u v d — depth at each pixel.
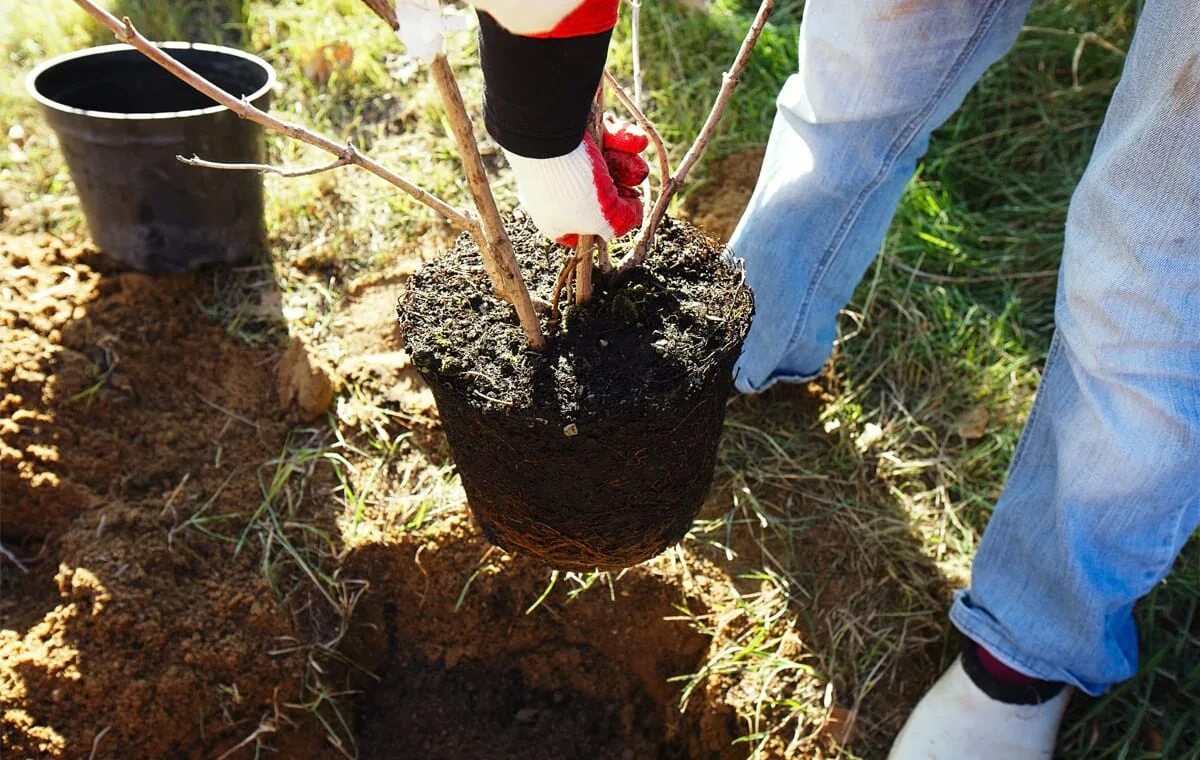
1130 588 1.41
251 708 1.65
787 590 1.71
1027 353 2.05
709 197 2.22
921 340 2.03
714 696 1.65
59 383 1.83
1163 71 1.10
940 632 1.66
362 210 2.19
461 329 1.23
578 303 1.24
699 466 1.32
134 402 1.89
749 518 1.78
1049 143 2.45
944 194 2.30
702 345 1.20
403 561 1.74
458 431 1.26
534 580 1.72
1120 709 1.58
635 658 1.77
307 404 1.87
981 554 1.54
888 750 1.57
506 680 1.82
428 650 1.79
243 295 2.05
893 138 1.58
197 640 1.63
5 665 1.59
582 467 1.21
